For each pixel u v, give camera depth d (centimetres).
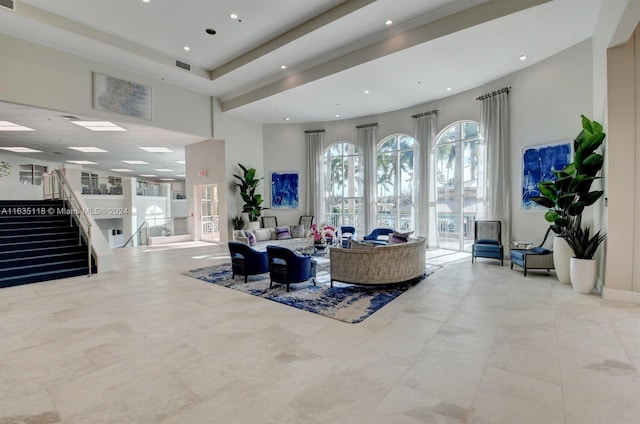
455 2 515
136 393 229
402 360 271
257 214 1045
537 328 334
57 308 419
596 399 214
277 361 273
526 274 573
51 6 556
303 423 194
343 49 664
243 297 461
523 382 236
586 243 454
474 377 244
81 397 225
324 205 1099
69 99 683
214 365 267
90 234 619
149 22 608
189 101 918
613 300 417
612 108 409
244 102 923
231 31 640
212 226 1124
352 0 538
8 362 276
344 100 877
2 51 598
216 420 199
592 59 541
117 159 1438
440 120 870
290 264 487
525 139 667
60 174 814
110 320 373
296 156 1124
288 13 580
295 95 837
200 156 1106
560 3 454
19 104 622
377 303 424
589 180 428
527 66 659
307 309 405
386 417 199
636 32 395
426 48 581
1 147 1141
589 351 282
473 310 393
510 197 702
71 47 660
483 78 724
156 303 437
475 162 813
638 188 399
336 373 252
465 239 847
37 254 626
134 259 789
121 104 768
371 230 1001
